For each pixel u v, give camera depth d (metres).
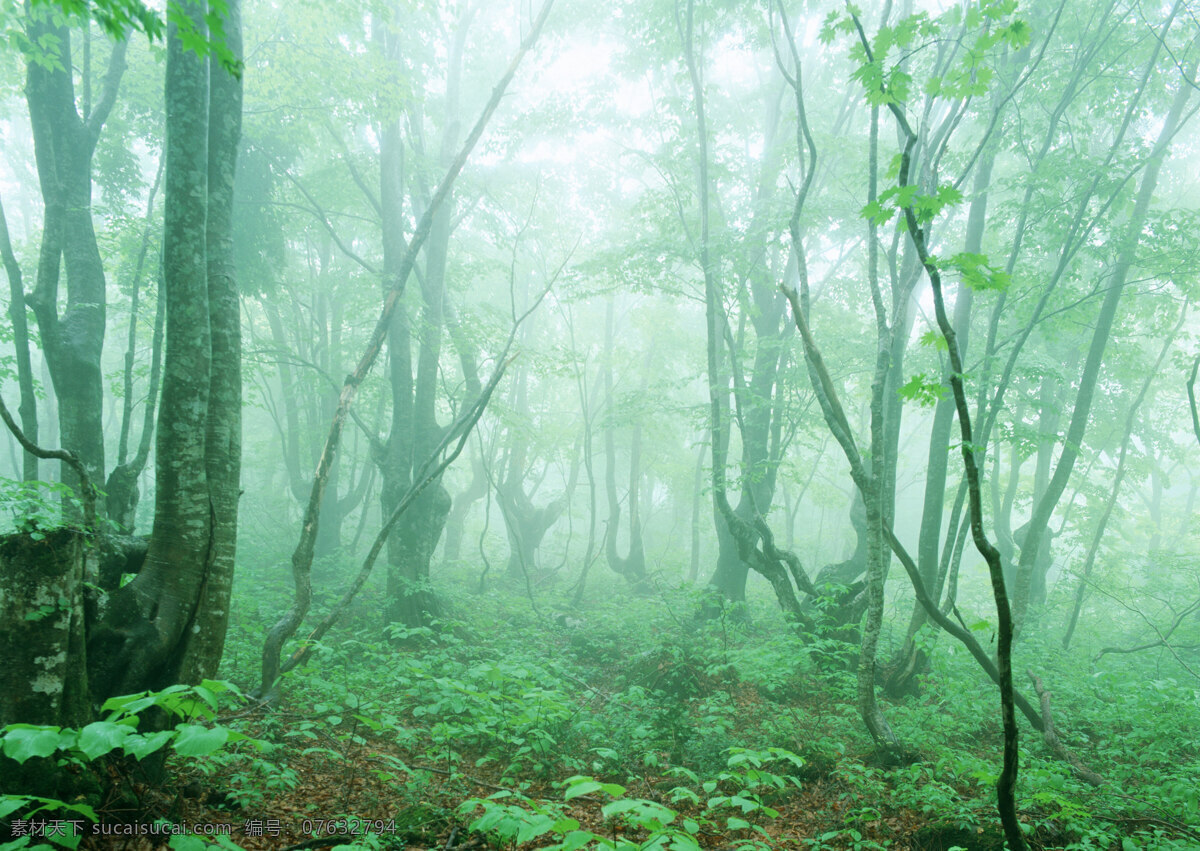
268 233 16.30
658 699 9.01
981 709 8.68
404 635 9.30
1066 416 20.17
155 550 5.05
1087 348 17.09
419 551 13.80
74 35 12.99
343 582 15.96
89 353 9.19
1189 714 7.87
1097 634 15.83
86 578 4.71
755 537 12.66
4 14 7.73
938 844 5.21
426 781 5.48
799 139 8.69
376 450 14.46
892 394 12.46
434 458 9.76
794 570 11.68
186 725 2.04
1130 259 11.55
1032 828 5.21
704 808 5.77
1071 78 10.97
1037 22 11.77
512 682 7.87
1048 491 11.84
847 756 7.20
